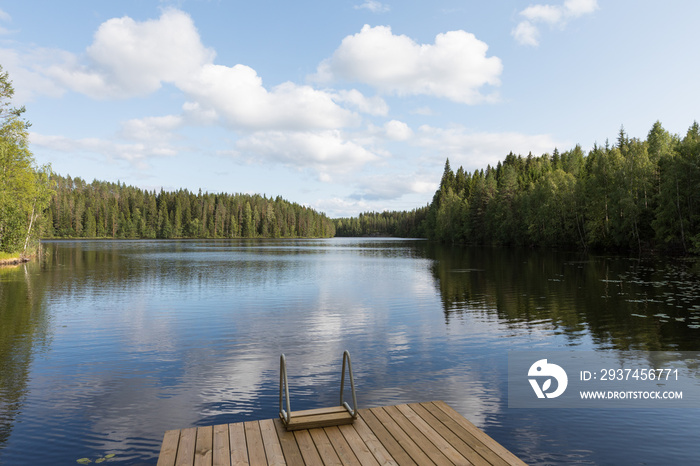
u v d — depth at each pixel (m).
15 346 12.62
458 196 114.38
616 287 23.83
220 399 8.51
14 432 7.08
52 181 53.41
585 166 88.81
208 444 5.75
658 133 65.94
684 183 47.09
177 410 7.96
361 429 6.21
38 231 53.38
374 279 30.33
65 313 17.80
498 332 14.09
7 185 45.44
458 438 5.91
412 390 8.96
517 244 82.81
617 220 55.00
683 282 25.67
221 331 14.54
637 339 12.98
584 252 59.62
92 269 37.81
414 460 5.29
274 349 12.27
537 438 6.91
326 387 9.15
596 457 6.32
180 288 25.78
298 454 5.45
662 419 7.59
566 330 14.23
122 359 11.30
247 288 25.81
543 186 75.00
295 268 40.03
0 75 43.41
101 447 6.58
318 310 18.44
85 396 8.67
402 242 138.12
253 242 138.12
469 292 23.20
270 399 8.49
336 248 90.50
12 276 31.86
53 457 6.28
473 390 8.98
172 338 13.58
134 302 20.61
